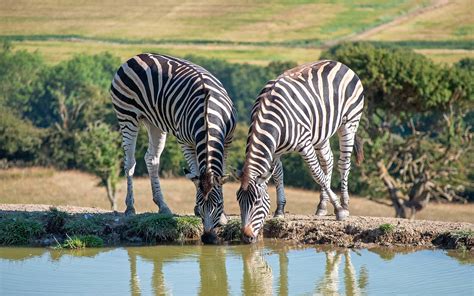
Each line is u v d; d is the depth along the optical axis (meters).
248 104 103.12
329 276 14.87
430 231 17.20
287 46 121.06
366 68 50.59
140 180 59.56
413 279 14.46
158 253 16.88
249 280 14.74
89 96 89.75
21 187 59.38
